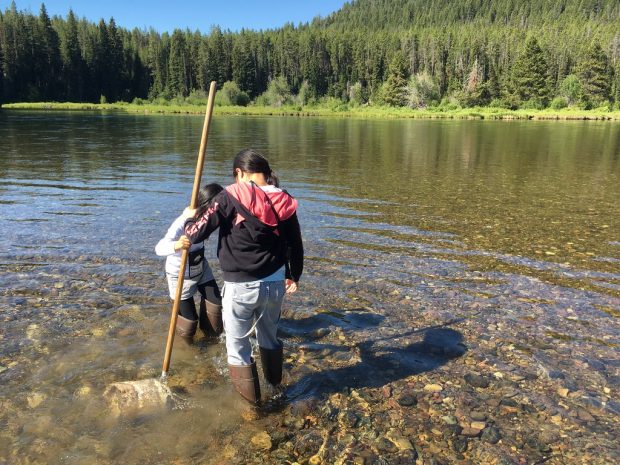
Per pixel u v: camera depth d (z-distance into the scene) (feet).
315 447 10.80
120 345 14.87
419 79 357.20
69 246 23.72
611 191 41.52
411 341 15.60
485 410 12.11
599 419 11.84
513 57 413.59
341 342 15.51
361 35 531.09
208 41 470.39
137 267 21.06
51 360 13.87
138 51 484.33
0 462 10.10
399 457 10.51
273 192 11.56
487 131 133.49
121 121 162.81
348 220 30.27
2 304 17.16
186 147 75.31
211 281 16.01
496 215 32.27
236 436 11.12
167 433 11.14
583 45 386.52
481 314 17.58
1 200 34.24
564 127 157.79
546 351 15.06
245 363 12.16
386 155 68.85
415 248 24.86
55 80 380.17
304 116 265.13
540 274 21.57
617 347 15.37
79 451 10.49
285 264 12.94
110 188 39.60
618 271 22.06
